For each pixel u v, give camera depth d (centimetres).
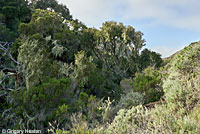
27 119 471
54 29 1747
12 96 526
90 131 351
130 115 379
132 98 596
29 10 2622
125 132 331
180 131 253
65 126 455
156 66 2000
